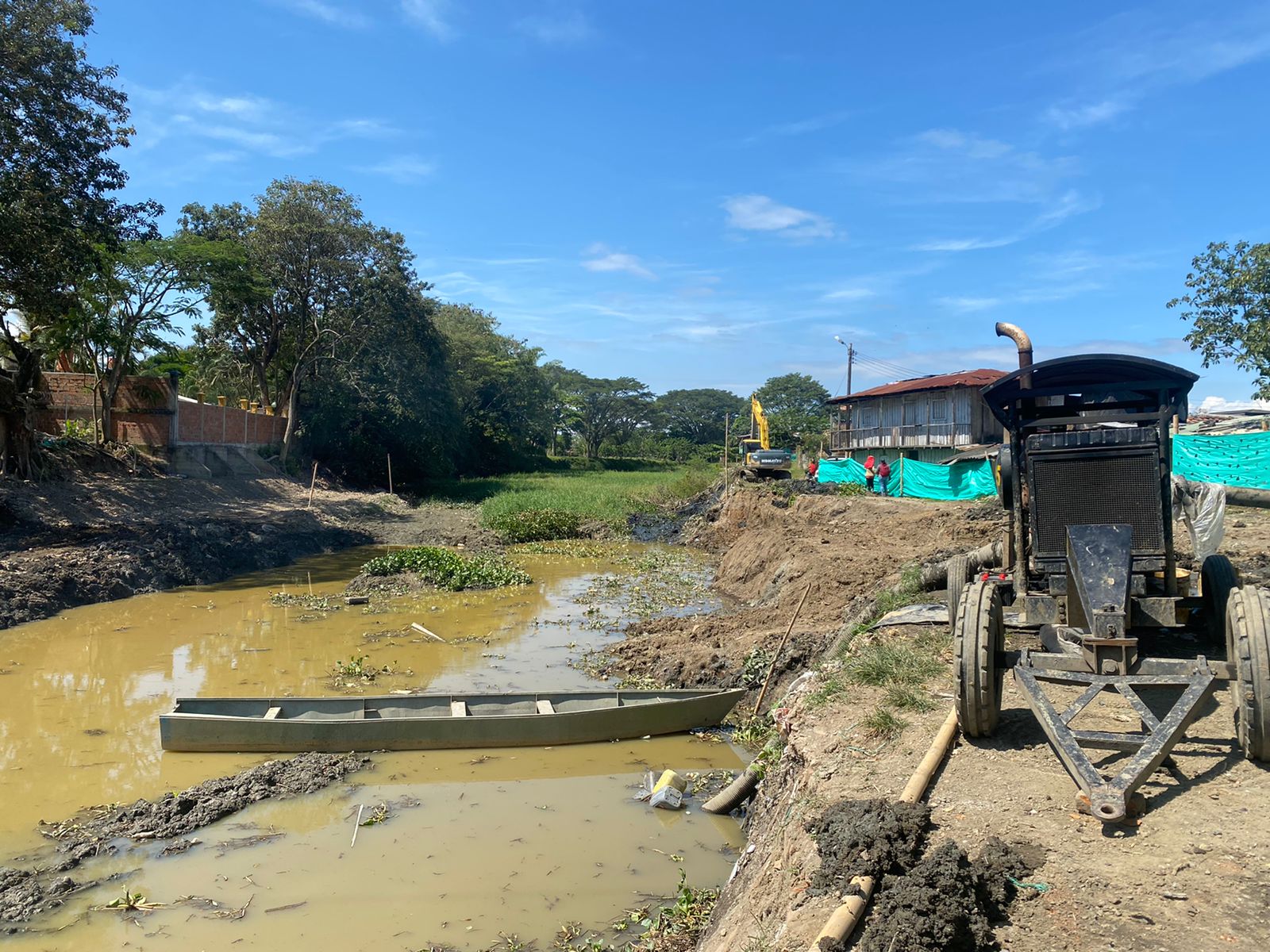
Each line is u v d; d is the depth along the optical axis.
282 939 6.54
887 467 31.02
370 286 42.41
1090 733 5.11
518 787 9.34
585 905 7.00
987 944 3.96
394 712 11.08
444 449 52.31
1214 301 21.30
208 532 24.81
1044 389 7.29
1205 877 4.23
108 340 28.33
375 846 7.99
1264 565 11.01
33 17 21.17
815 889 4.62
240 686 13.15
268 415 42.53
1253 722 5.13
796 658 11.88
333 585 22.73
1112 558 6.24
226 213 40.59
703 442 105.62
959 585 9.11
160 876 7.47
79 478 26.72
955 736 6.25
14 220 20.33
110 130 22.97
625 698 11.39
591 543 32.78
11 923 6.72
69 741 10.77
